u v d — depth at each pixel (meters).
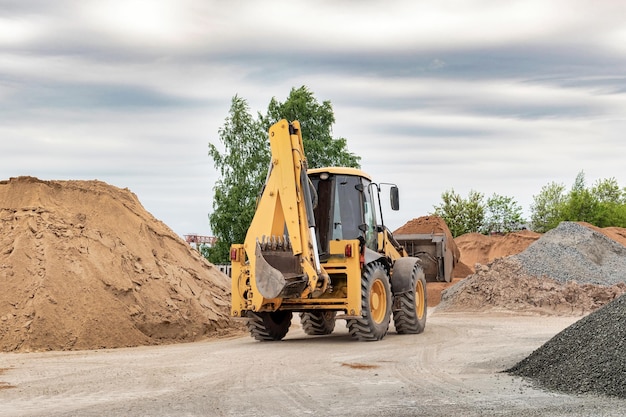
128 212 18.91
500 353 12.62
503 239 52.94
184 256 19.73
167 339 15.89
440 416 7.47
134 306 15.89
